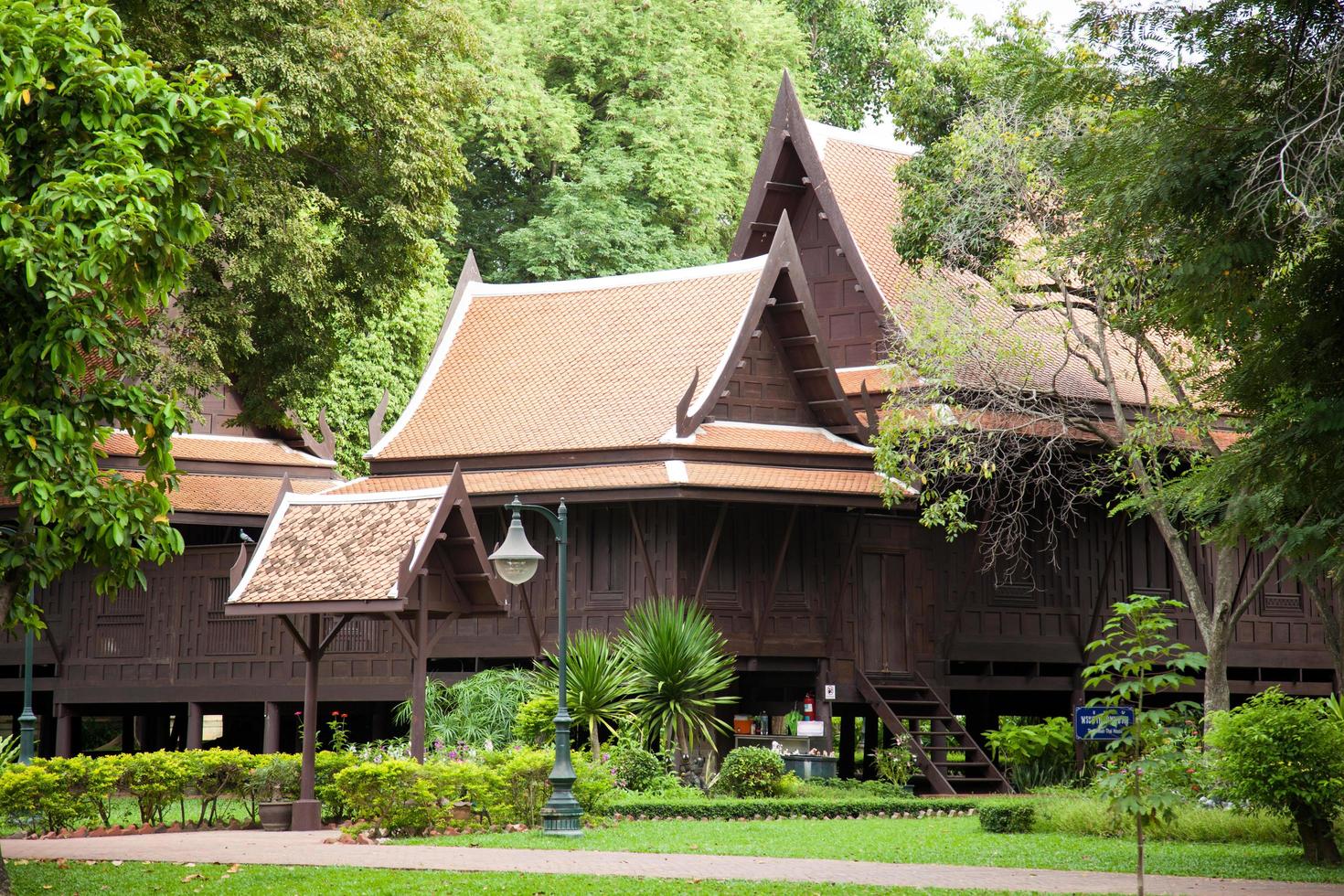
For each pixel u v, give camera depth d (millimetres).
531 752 22297
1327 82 14594
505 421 30938
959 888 14797
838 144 35344
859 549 30703
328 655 30406
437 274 45594
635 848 18797
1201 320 16547
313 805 21688
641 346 31250
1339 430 15156
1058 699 35625
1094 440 31062
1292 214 15086
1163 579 34625
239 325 29906
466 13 48594
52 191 14578
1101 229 17344
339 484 31359
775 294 30125
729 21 53062
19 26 14773
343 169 32469
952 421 28359
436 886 15055
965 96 32125
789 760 28453
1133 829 19969
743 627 29109
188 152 15922
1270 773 17688
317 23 30703
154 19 28953
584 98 52469
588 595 29422
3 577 15570
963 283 31984
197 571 31781
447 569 22125
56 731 34812
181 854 18031
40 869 16562
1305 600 36125
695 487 27750
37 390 15070
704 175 50219
